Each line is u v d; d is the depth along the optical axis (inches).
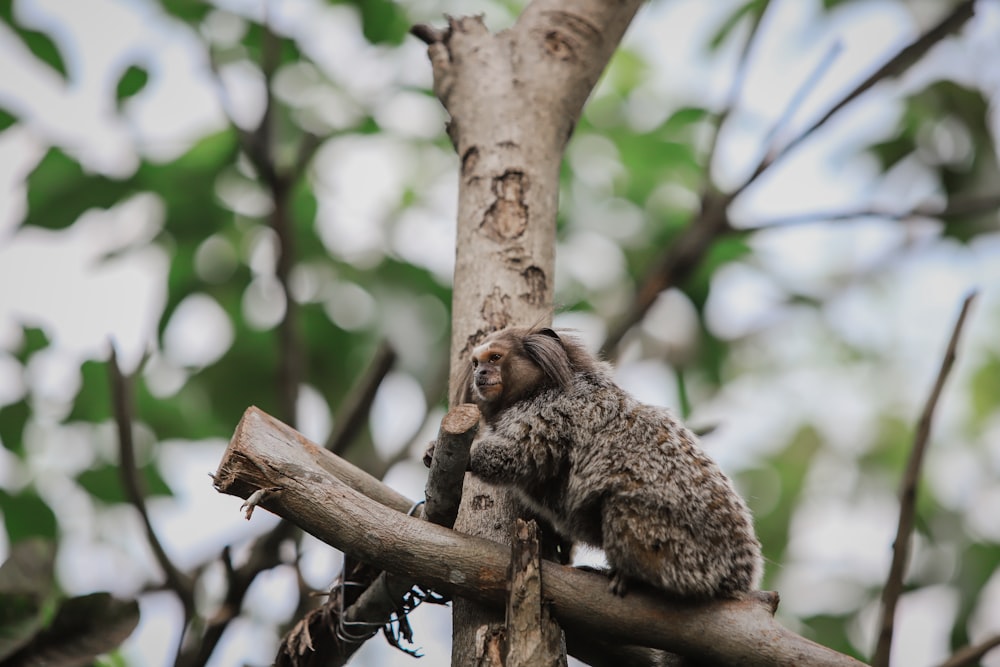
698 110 407.8
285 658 242.4
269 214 369.4
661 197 420.2
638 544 224.7
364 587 241.1
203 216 384.2
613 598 218.8
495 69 289.6
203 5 374.6
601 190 417.4
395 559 208.5
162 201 381.7
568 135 290.5
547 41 296.8
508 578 206.2
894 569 274.4
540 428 249.1
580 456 244.8
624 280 414.0
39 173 361.4
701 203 364.8
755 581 234.7
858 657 380.8
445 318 374.3
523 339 257.4
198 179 379.2
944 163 407.8
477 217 265.0
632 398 253.0
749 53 364.2
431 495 215.6
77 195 366.9
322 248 387.9
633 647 237.1
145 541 303.0
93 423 372.2
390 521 208.5
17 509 346.6
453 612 221.1
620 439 243.0
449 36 303.0
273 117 340.8
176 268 385.4
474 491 245.8
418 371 338.3
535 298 259.6
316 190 391.2
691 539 226.1
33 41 343.6
